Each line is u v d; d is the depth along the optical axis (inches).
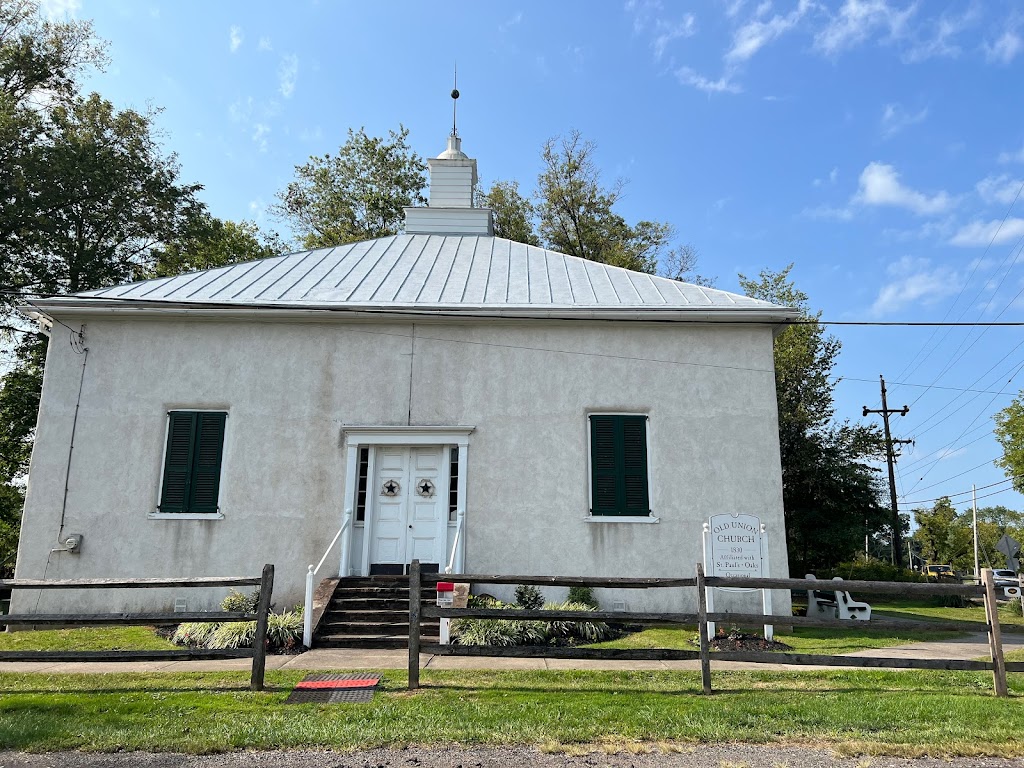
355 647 400.8
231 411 520.7
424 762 211.0
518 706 262.2
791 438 1045.2
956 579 1514.5
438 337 535.2
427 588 464.4
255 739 226.4
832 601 630.5
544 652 292.4
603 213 1407.5
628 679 313.6
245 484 510.3
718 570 419.5
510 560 500.7
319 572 494.9
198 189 1041.5
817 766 208.5
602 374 530.0
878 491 1042.1
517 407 524.7
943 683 310.8
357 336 535.2
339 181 1375.5
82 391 518.3
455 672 326.0
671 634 447.5
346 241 1336.1
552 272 627.8
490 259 663.1
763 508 507.2
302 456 515.8
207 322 533.3
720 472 513.3
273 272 604.7
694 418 522.0
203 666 346.6
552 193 1389.0
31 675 321.1
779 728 238.8
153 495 505.7
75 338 525.3
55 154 893.8
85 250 942.4
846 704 266.4
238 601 472.7
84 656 294.8
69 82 1011.9
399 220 1384.1
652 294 569.0
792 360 1101.1
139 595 492.7
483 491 511.2
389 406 524.4
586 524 506.3
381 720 244.8
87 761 211.6
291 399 524.1
